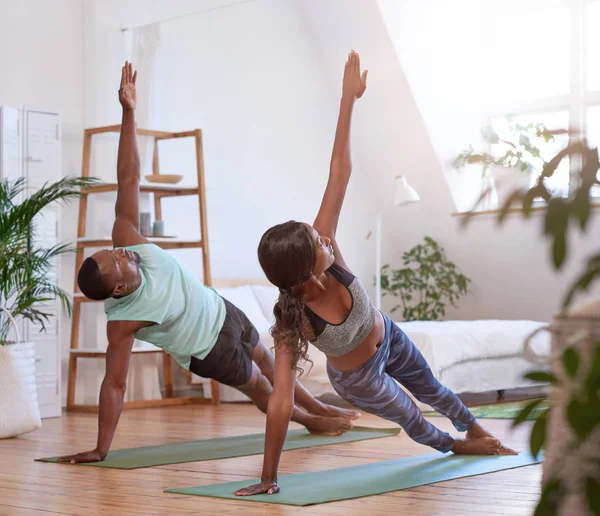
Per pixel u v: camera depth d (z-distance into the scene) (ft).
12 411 13.83
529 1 23.31
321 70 25.02
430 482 9.11
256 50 23.12
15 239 14.93
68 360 19.15
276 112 23.72
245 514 7.64
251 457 11.44
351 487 8.87
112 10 19.58
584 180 1.89
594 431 1.85
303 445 12.24
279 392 8.52
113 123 19.54
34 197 14.89
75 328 18.67
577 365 1.88
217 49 22.12
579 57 22.82
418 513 7.61
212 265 21.99
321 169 25.11
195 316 11.81
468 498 8.27
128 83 11.90
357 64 9.19
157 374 20.03
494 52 24.21
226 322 12.19
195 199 21.61
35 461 11.35
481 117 24.53
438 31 23.48
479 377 18.19
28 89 18.49
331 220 8.84
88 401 19.16
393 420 9.86
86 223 19.31
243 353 12.41
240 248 22.70
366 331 8.77
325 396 18.07
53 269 17.65
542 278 24.47
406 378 9.96
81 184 15.71
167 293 11.51
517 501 8.09
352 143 26.03
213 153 22.02
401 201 22.76
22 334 16.93
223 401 19.66
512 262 24.97
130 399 19.48
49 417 17.15
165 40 20.84
